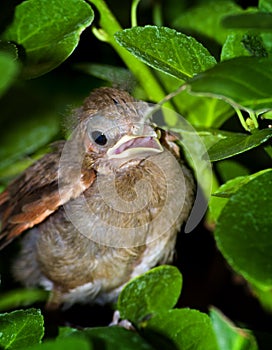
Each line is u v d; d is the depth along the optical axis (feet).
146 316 5.51
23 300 5.64
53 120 5.74
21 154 5.74
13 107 5.74
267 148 5.47
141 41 5.41
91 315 5.74
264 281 5.25
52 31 5.47
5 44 5.41
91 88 5.77
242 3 5.78
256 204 5.29
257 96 5.27
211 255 5.81
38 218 5.60
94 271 5.63
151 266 5.64
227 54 5.44
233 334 5.44
